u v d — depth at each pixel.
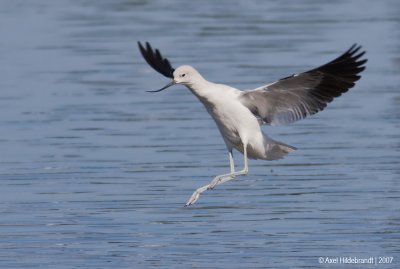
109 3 32.09
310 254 12.20
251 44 25.36
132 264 11.97
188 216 13.74
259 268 11.79
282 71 22.27
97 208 14.14
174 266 11.88
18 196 14.77
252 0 32.53
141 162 16.45
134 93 21.12
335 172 15.77
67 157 16.80
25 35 27.12
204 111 19.75
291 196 14.59
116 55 24.58
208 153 16.97
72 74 22.77
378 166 16.00
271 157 11.80
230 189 15.08
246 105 11.59
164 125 18.70
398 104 19.89
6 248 12.57
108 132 18.30
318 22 28.22
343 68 11.09
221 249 12.42
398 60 23.42
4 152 17.14
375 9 30.23
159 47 25.17
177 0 32.69
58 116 19.36
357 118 19.02
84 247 12.59
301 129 18.45
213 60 23.56
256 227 13.22
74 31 27.50
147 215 13.81
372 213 13.70
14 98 20.72
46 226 13.39
